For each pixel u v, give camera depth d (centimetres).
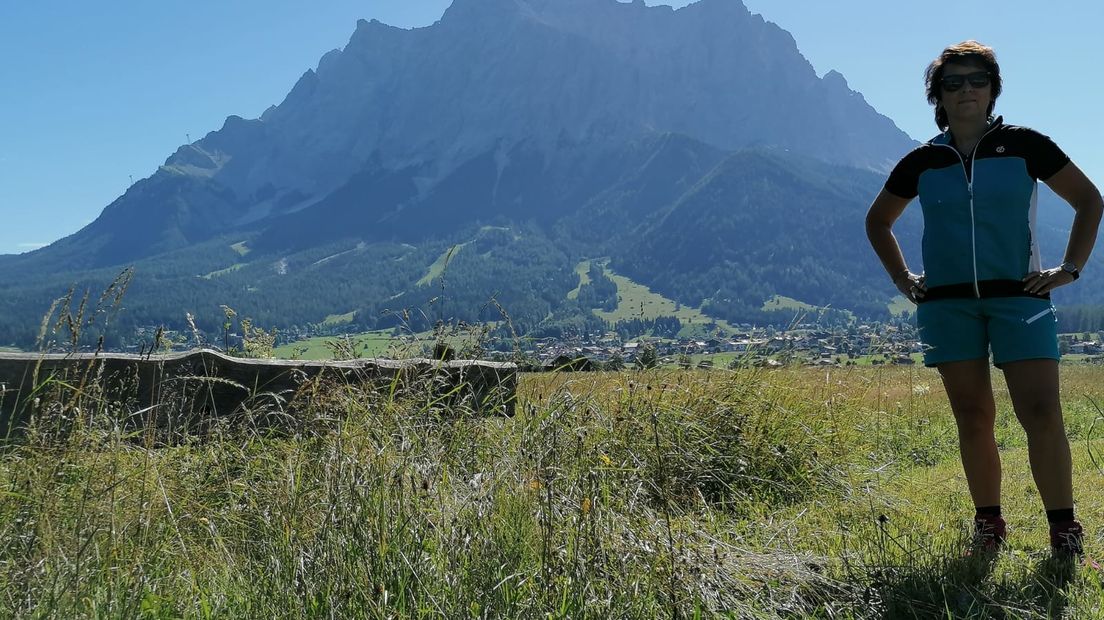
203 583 342
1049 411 411
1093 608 334
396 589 319
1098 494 527
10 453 422
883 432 751
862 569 380
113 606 305
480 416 509
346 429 438
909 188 455
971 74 430
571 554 344
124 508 378
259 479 455
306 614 308
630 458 496
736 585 354
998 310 420
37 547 345
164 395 528
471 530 351
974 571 380
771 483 565
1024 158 421
